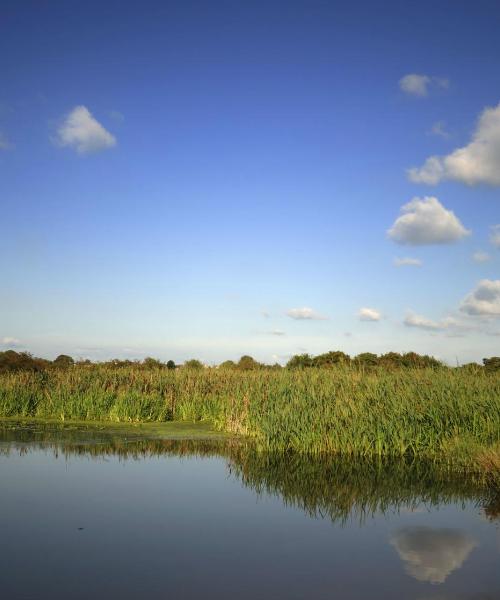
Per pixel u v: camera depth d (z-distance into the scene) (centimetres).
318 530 1013
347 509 1150
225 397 2364
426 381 1961
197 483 1338
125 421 2369
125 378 2866
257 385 2283
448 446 1636
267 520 1066
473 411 1708
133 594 743
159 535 970
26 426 2194
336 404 1845
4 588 755
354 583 785
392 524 1052
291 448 1781
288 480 1389
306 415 1798
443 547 930
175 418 2492
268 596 742
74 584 771
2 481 1312
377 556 888
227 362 3978
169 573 812
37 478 1345
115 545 918
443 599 739
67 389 2584
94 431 2095
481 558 880
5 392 2541
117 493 1227
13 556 866
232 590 759
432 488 1323
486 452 1405
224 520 1061
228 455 1691
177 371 3073
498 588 772
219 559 868
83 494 1212
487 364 2659
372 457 1670
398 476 1438
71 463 1524
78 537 952
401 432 1694
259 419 1967
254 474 1445
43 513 1077
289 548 920
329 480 1394
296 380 2258
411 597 745
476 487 1333
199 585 773
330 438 1752
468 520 1080
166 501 1177
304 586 776
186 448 1792
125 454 1670
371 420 1728
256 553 895
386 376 2114
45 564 838
